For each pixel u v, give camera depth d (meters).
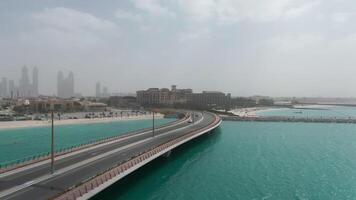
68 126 184.38
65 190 37.69
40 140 123.94
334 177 65.88
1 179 43.53
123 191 52.47
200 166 74.69
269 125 193.38
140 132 108.62
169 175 64.94
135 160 55.50
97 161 56.44
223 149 100.38
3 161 80.88
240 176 65.81
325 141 122.44
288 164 78.56
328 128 177.50
